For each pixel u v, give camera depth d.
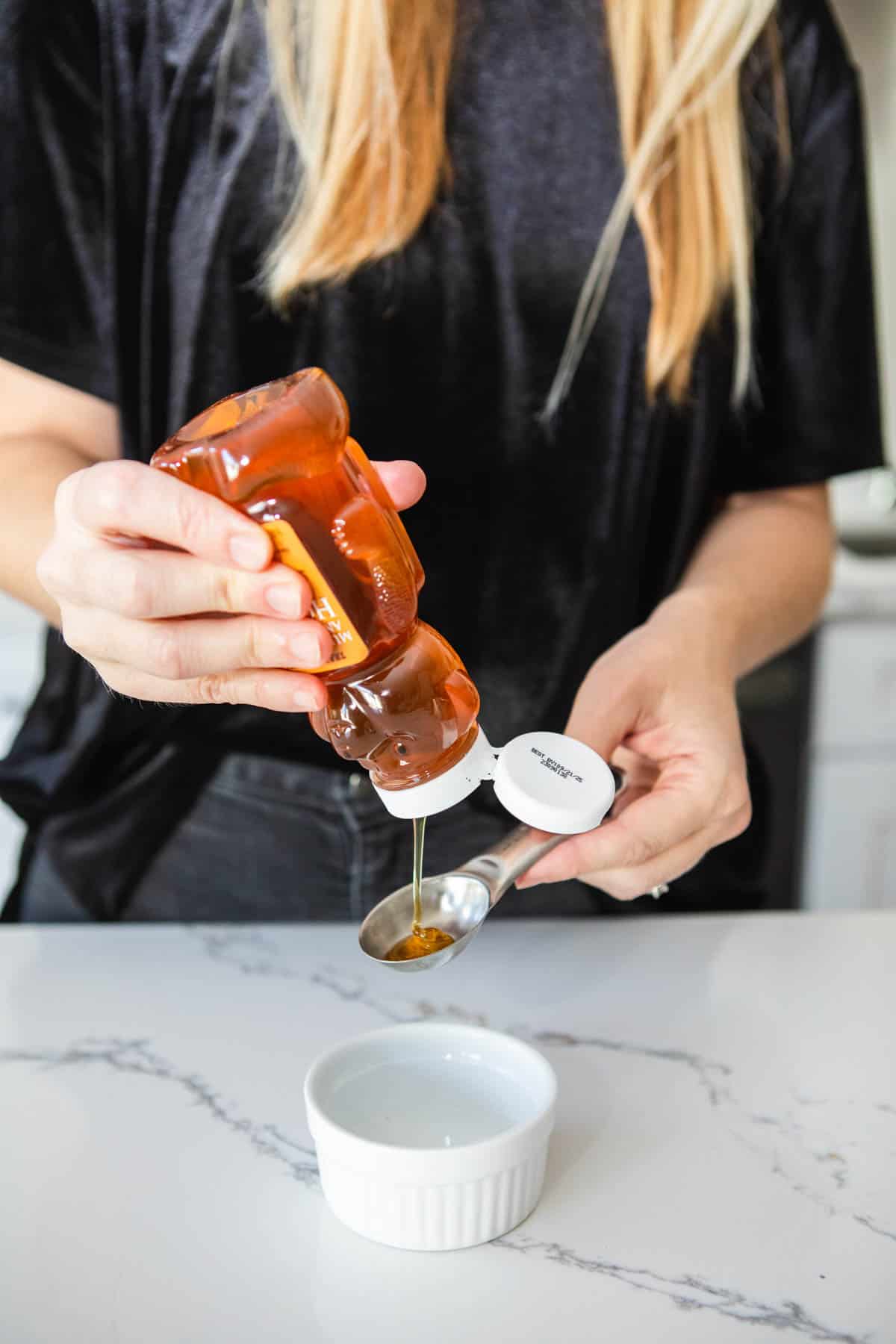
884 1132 0.51
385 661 0.45
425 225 0.68
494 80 0.68
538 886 0.74
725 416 0.75
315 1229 0.46
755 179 0.72
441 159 0.68
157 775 0.73
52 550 0.44
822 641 1.29
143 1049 0.56
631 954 0.64
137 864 0.75
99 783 0.73
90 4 0.64
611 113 0.68
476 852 0.73
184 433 0.45
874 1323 0.42
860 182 0.74
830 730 1.32
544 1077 0.47
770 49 0.70
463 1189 0.44
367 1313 0.42
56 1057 0.56
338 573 0.42
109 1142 0.50
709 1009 0.59
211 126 0.66
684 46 0.68
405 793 0.47
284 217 0.67
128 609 0.42
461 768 0.47
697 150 0.69
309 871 0.73
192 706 0.70
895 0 1.43
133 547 0.44
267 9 0.65
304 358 0.70
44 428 0.71
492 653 0.75
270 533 0.41
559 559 0.74
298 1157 0.50
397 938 0.52
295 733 0.71
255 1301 0.43
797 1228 0.46
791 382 0.77
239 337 0.69
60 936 0.66
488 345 0.71
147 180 0.67
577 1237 0.45
